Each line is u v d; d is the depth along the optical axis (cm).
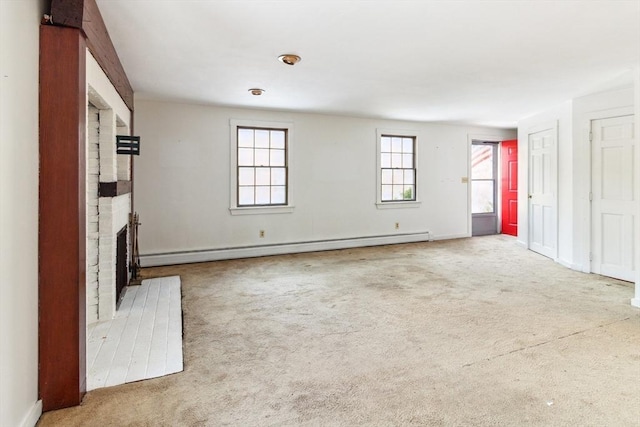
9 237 147
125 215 378
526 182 593
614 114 411
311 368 216
